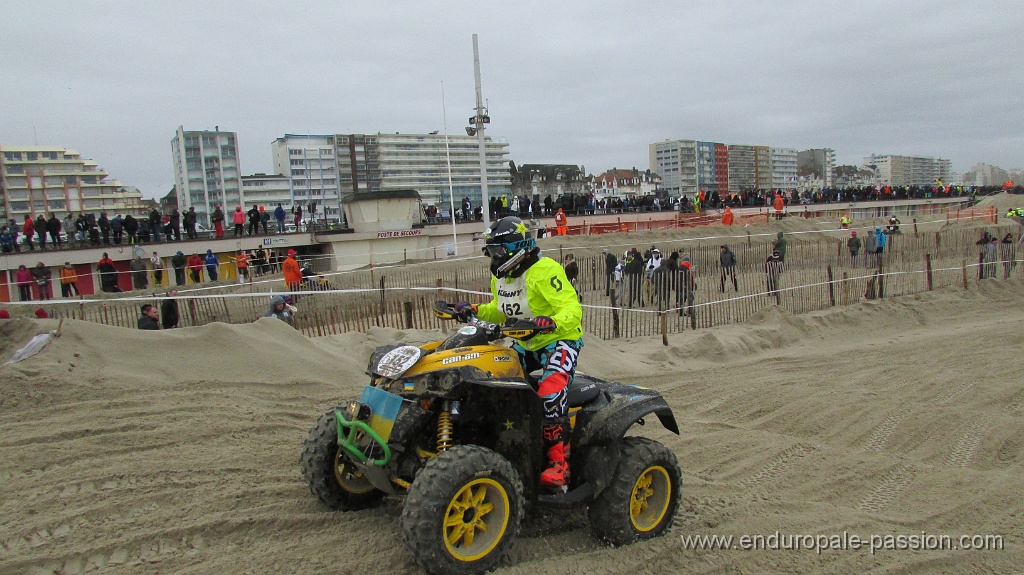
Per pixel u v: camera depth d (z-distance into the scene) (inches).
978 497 232.1
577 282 792.9
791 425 312.7
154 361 283.1
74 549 154.7
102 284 762.8
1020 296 738.8
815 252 1061.1
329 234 1064.8
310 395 290.2
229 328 314.3
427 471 147.0
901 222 1673.2
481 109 952.3
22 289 706.8
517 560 168.6
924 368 416.8
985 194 2819.9
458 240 1192.2
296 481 200.7
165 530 164.6
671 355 448.1
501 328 162.6
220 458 211.3
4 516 166.7
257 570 153.6
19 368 252.5
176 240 935.7
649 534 184.1
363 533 173.9
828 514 213.8
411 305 462.6
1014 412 330.6
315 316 434.3
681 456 266.7
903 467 262.2
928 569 182.5
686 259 725.3
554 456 170.2
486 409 168.4
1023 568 185.5
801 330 540.1
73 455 202.4
